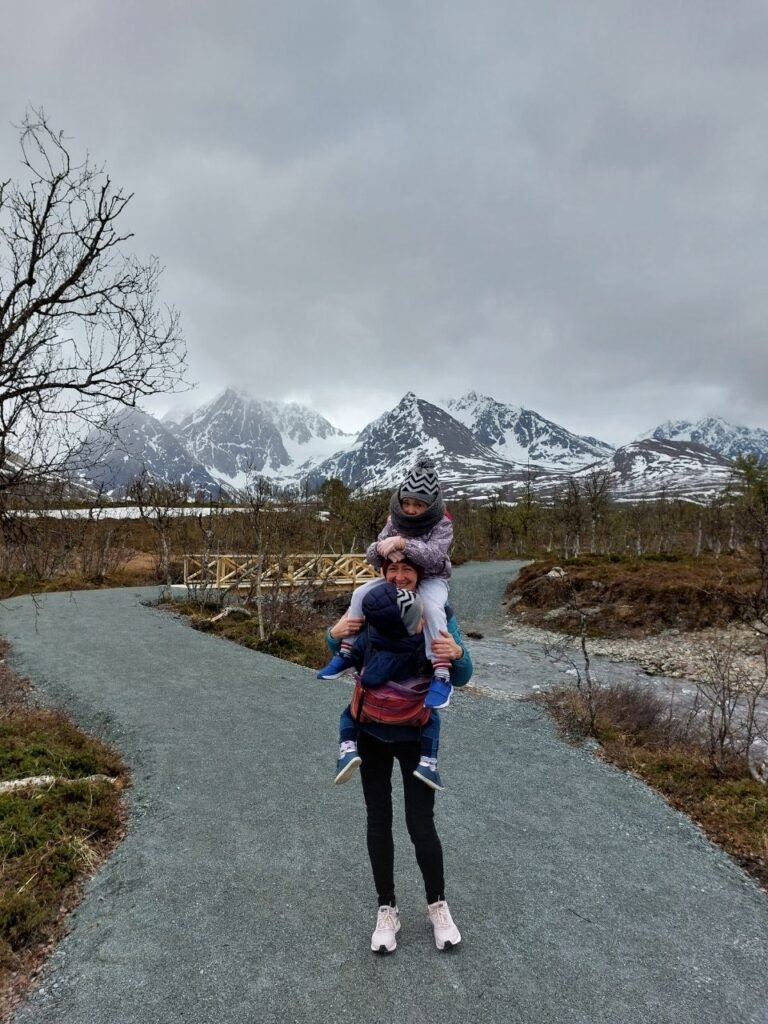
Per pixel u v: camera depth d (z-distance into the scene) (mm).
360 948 3037
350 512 33469
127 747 6328
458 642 2832
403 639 2746
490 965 2932
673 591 20188
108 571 26375
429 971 2869
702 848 4395
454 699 9320
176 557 26375
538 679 13773
